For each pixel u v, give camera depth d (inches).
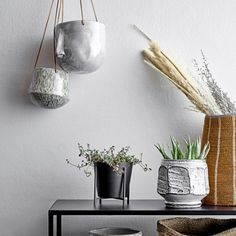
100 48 67.6
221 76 73.2
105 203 67.4
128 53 73.2
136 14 73.4
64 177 72.2
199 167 63.2
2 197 71.9
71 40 66.6
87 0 73.2
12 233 71.7
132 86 73.0
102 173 64.8
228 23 73.6
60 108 72.7
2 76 72.6
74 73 69.6
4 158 72.2
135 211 59.8
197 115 72.8
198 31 73.5
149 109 73.0
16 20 73.0
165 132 72.8
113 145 72.6
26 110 72.6
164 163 63.9
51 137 72.5
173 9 73.5
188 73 70.4
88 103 72.8
